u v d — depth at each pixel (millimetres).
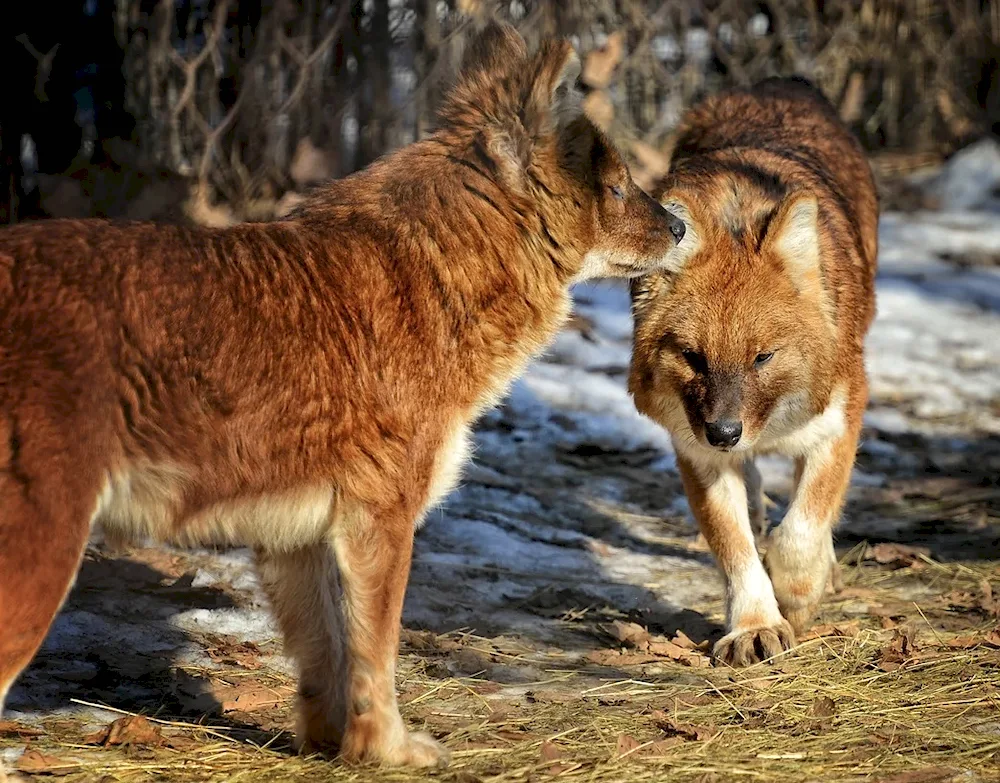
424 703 9945
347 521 8250
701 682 10672
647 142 26391
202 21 21500
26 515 7250
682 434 11781
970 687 10180
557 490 16406
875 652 11203
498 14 22422
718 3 28500
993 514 15961
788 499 16516
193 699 9719
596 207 9594
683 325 11508
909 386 20188
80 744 8727
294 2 21531
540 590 13219
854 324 12227
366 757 8406
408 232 8633
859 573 13945
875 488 16875
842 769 8633
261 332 8008
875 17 30281
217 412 7887
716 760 8766
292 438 8062
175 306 7844
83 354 7504
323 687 8859
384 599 8297
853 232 13195
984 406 19688
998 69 30734
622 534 15273
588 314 22109
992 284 24203
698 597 13344
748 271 11445
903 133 31109
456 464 8758
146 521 7992
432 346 8508
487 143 9039
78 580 11984
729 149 13617
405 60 22422
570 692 10344
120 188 19812
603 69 23062
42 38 19297
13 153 19062
